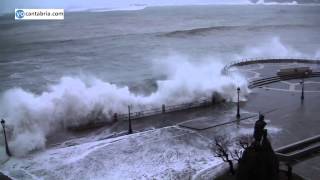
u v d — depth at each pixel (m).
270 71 77.38
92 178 36.44
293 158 37.53
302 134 43.94
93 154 41.38
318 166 35.94
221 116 52.19
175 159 39.59
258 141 28.05
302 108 54.19
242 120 50.28
